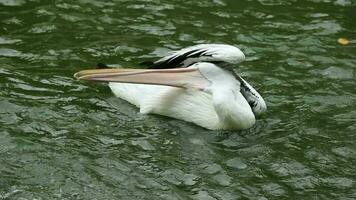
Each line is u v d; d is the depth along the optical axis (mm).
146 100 13172
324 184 11516
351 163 12102
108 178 11227
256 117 13297
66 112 12938
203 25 16672
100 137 12297
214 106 12469
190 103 12898
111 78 12656
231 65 12945
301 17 17406
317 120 13344
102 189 10953
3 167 11234
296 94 14172
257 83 14453
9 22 16172
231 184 11336
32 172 11203
